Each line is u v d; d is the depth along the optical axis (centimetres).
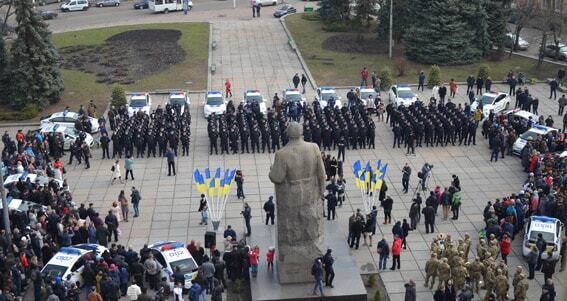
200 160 5447
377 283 3753
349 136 5584
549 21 7769
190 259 3716
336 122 5628
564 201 4194
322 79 7562
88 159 5344
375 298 3528
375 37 9025
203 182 4406
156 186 5003
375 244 4153
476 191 4862
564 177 4469
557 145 5269
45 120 6222
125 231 4362
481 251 3691
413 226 4306
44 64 6888
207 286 3603
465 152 5556
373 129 5566
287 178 3434
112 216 4184
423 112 5797
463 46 7956
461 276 3516
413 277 3812
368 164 4575
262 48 8712
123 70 7925
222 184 4538
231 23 9900
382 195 4584
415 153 5534
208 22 9956
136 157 5509
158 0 10738
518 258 3991
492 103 6400
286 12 10350
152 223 4459
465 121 5622
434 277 3653
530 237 3906
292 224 3491
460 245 3684
